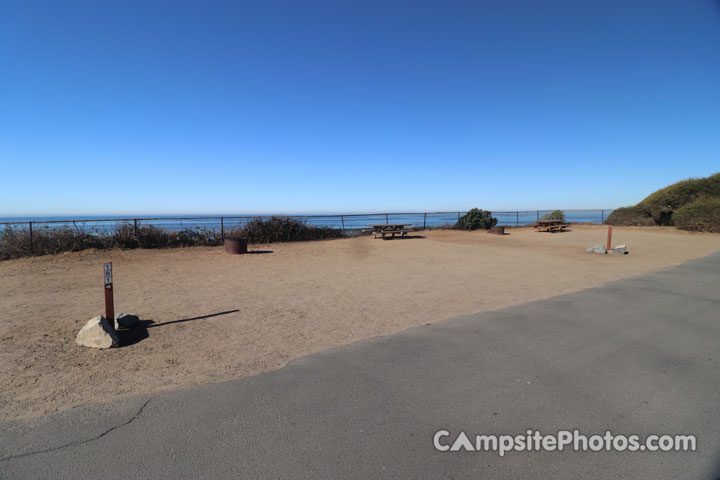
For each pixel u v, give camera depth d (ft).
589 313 20.53
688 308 21.53
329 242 59.62
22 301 23.36
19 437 9.64
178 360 14.52
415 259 42.24
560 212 96.48
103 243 45.88
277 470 8.37
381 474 8.25
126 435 9.72
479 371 13.32
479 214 84.48
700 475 8.21
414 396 11.61
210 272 34.09
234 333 17.60
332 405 11.10
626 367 13.67
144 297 24.57
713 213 75.05
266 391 11.98
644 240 62.80
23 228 41.75
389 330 17.95
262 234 58.08
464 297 24.62
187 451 9.05
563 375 13.01
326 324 18.93
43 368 13.75
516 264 38.58
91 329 15.81
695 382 12.53
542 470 8.41
